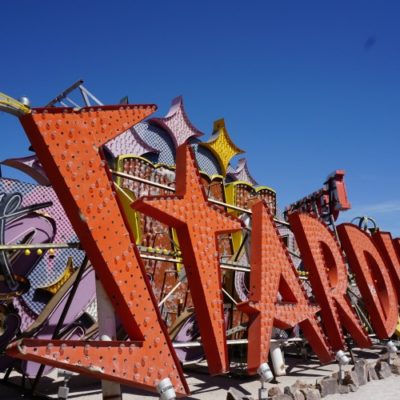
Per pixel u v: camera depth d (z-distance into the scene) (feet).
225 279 45.57
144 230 39.70
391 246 53.47
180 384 25.52
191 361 36.78
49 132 22.74
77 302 31.68
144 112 27.45
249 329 33.09
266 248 35.24
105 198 24.47
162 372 24.88
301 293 37.58
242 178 64.80
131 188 40.65
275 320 34.32
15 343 20.16
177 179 30.63
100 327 24.47
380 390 33.99
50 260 32.45
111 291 24.36
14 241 30.01
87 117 24.52
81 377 36.24
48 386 32.78
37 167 42.60
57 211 32.99
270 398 27.99
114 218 24.66
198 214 30.22
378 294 49.60
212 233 30.89
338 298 41.86
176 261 32.53
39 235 31.68
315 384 33.27
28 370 29.48
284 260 36.99
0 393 30.01
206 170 58.23
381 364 39.32
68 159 23.29
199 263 29.37
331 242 43.78
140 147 50.75
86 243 23.89
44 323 29.78
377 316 46.06
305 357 47.01
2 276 27.63
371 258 49.19
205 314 29.14
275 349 37.65
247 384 35.45
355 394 32.78
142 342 24.38
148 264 39.55
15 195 28.04
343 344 40.04
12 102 21.50
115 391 23.99
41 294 31.78
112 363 22.91
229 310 44.70
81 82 26.43
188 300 42.34
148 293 25.35
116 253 24.35
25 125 22.61
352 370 36.68
